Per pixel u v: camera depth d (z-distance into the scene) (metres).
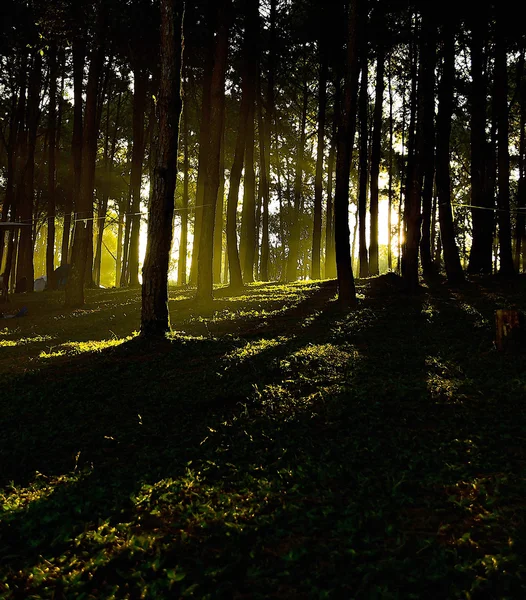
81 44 28.77
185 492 6.85
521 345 12.26
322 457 7.49
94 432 9.48
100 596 4.76
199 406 10.23
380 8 27.28
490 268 28.14
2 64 37.31
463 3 23.38
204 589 4.79
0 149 47.41
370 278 29.34
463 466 6.82
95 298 31.30
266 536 5.54
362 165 32.97
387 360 12.38
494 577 4.59
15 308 29.36
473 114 27.94
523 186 34.19
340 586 4.63
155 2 30.56
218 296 26.36
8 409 10.92
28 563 5.43
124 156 52.25
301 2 37.38
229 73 37.72
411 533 5.48
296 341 14.86
